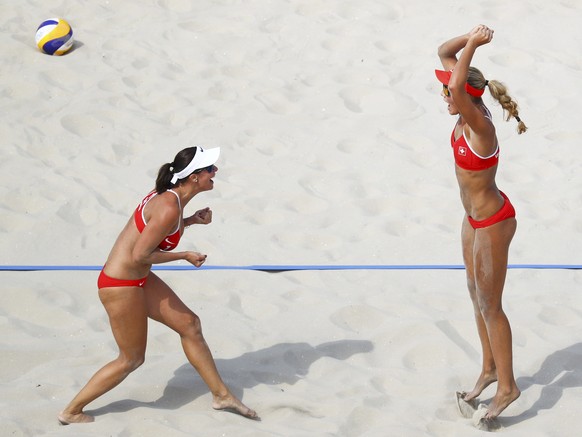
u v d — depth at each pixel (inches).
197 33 1331.2
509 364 621.3
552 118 1141.1
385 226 943.7
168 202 597.9
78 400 624.1
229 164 1054.4
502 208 611.5
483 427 631.8
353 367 711.1
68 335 751.7
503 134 1116.5
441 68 1242.0
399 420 638.5
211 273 852.6
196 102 1175.0
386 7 1387.8
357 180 1030.4
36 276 836.0
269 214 961.5
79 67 1234.6
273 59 1273.4
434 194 1007.0
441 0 1405.0
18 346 724.7
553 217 957.8
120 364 625.0
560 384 684.7
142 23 1353.3
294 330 761.6
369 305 796.0
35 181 991.0
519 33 1315.2
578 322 773.3
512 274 860.0
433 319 772.0
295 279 850.8
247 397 669.9
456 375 697.6
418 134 1117.1
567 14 1365.7
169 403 664.4
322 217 960.3
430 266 874.8
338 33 1330.0
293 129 1127.0
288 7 1396.4
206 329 756.6
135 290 613.6
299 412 654.5
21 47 1259.8
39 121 1112.2
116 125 1119.6
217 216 954.1
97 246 895.1
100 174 1016.9
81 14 1369.3
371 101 1187.3
